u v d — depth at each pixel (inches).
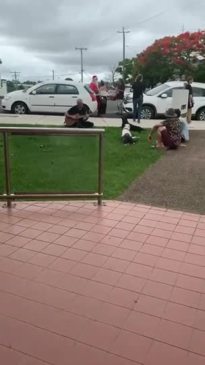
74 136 219.5
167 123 417.4
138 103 592.1
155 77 1632.6
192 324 122.9
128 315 126.1
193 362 107.3
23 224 195.9
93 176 227.1
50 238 180.5
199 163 355.6
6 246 171.0
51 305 129.9
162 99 684.7
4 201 225.0
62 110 692.1
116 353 109.7
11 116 637.9
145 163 349.7
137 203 236.5
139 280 147.0
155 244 178.1
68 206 224.8
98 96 709.9
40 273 149.4
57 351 109.5
